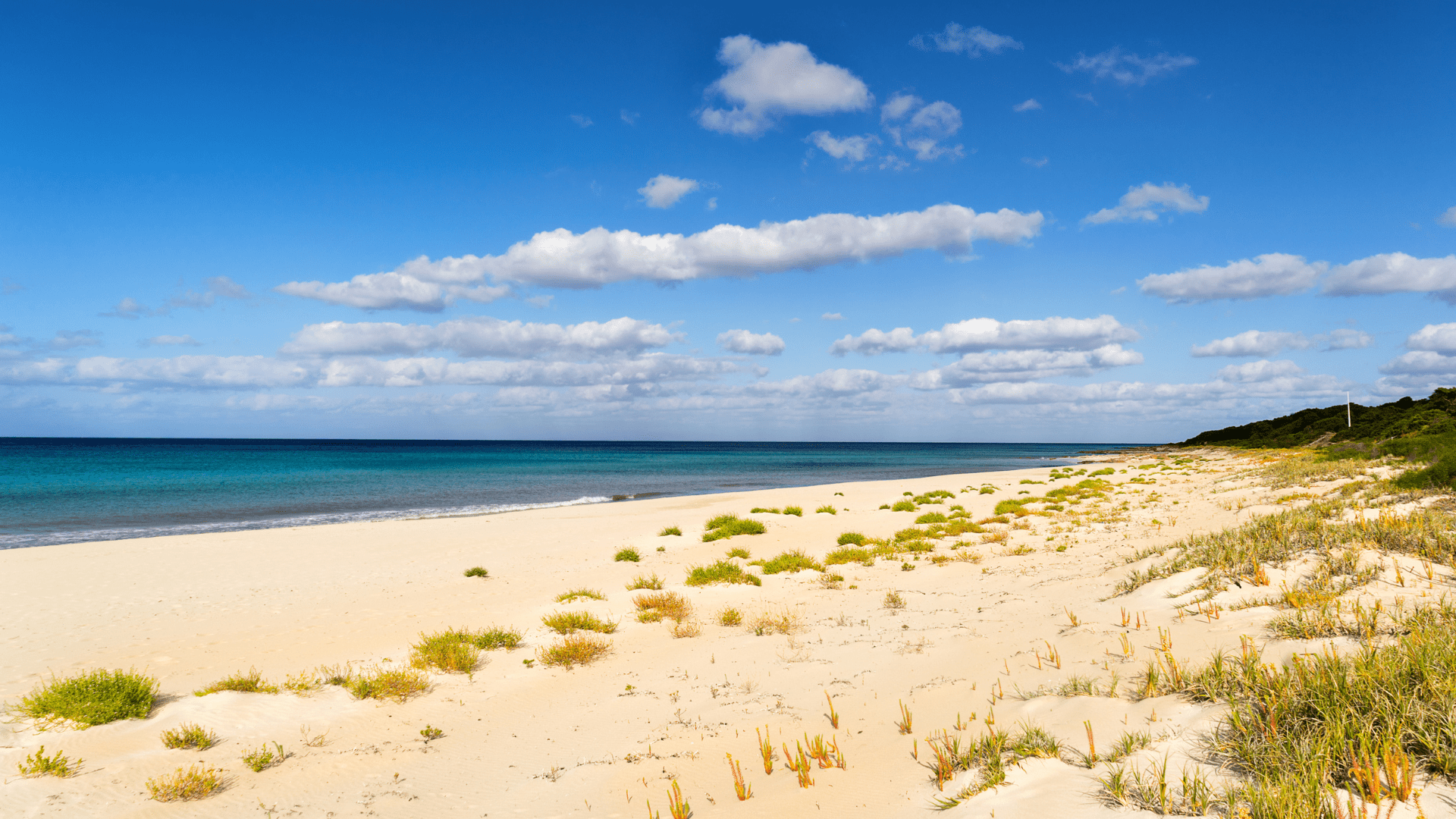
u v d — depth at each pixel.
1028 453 175.00
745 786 4.75
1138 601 8.38
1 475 52.94
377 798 5.19
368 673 8.53
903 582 13.09
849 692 6.75
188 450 121.56
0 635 11.38
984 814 3.72
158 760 5.91
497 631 10.10
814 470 73.69
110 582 15.88
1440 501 12.17
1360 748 3.51
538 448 184.88
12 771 5.57
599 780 5.25
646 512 30.72
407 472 63.25
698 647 9.23
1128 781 3.75
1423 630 4.91
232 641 10.76
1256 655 5.07
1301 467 29.98
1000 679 6.27
